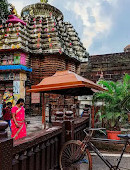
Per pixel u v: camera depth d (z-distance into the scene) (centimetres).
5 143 190
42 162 293
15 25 1425
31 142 250
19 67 1309
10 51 1369
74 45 1880
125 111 603
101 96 619
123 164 434
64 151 363
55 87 396
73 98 1538
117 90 611
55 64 1492
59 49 1448
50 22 1586
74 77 401
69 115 402
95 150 362
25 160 240
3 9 1694
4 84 1412
